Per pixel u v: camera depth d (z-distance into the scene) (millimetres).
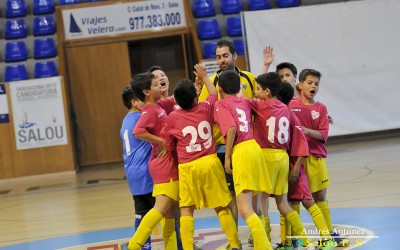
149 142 11109
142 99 10656
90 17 25812
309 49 24391
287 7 26406
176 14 25891
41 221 15906
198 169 9961
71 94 25891
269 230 11289
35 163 24266
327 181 11172
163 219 10641
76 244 12805
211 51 25141
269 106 10375
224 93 10281
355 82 24500
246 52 24297
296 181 10695
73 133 25719
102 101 26031
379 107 24594
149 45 27266
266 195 10938
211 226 13461
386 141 24188
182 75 27344
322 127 11094
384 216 12562
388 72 24562
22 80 24234
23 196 20500
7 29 26281
